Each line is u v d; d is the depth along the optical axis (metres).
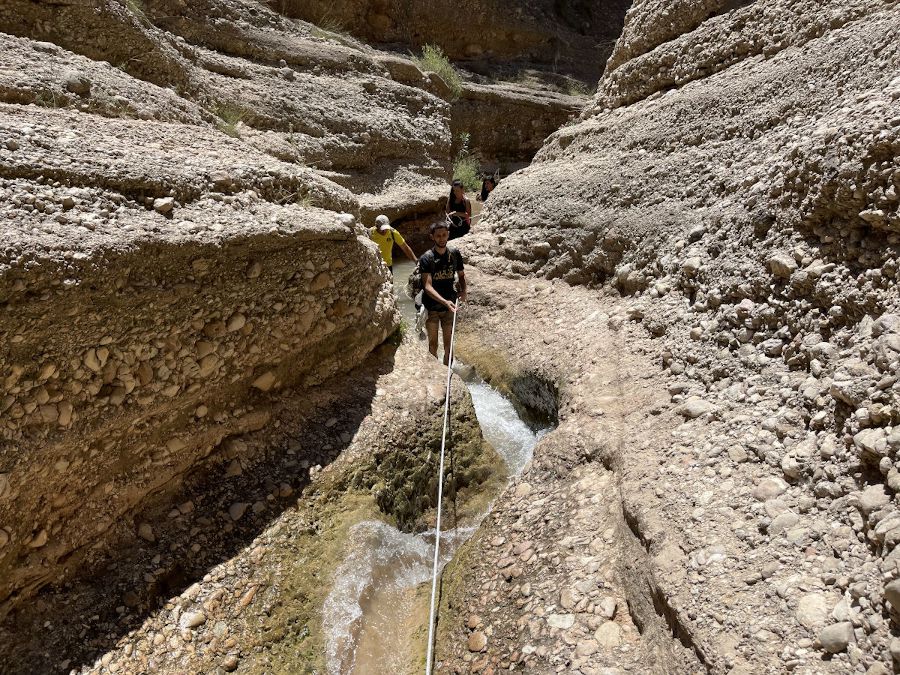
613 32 19.92
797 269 3.65
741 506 2.83
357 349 4.84
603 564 3.06
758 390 3.43
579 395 4.43
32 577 2.94
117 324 3.18
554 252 6.57
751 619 2.33
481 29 16.78
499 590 3.25
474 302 6.53
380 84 11.83
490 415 5.21
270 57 10.28
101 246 3.10
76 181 3.49
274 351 4.16
